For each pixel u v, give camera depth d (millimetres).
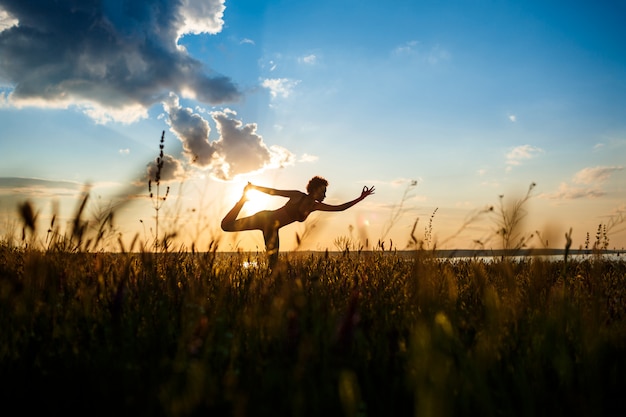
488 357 2006
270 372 1913
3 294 2428
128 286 3016
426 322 2088
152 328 2416
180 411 1601
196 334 2146
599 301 2438
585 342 2137
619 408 1955
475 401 1859
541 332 2412
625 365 2295
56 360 2287
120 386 1892
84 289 2916
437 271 2777
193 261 3623
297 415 1594
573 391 1977
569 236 2375
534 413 1787
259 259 4148
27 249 2812
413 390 1832
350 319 2049
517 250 2553
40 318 2535
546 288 2611
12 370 2188
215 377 1866
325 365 1902
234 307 2814
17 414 1832
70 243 2971
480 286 2953
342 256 4652
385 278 3971
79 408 1841
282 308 2387
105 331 2416
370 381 1973
